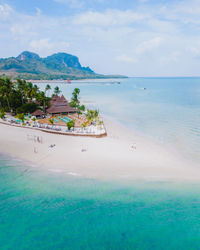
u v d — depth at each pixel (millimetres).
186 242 15672
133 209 18953
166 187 22281
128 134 43469
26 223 17109
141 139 39656
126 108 81938
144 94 143375
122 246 15320
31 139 37281
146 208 19125
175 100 104188
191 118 59188
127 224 17266
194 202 19969
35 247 14984
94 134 40188
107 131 45875
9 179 23328
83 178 23906
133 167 26734
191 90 172500
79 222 17359
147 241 15648
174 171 25891
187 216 18188
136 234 16312
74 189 21734
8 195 20500
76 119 58094
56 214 18141
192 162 28750
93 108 82625
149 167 26859
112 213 18406
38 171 25297
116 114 69125
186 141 38281
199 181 23578
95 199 20250
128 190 21703
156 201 20062
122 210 18797
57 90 91312
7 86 66562
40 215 18016
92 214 18250
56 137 39188
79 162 27891
